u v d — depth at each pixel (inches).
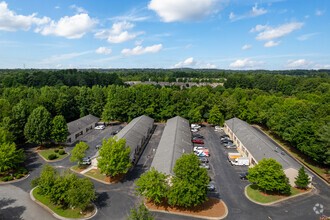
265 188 1472.7
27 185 1610.5
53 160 2046.0
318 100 3476.9
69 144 2486.5
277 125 2576.3
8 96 3420.3
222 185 1641.2
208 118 3489.2
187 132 2576.3
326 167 1941.4
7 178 1656.0
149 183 1268.5
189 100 3587.6
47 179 1254.9
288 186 1460.4
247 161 1985.7
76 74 6161.4
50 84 5128.0
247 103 3425.2
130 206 1370.6
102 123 3400.6
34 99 3058.6
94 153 2193.7
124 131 2480.3
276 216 1290.6
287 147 2464.3
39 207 1352.1
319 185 1659.7
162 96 3486.7
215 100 3417.8
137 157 2117.4
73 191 1207.6
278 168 1451.8
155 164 1701.5
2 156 1609.3
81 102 3602.4
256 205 1396.4
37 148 2337.6
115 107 3336.6
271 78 6387.8
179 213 1300.4
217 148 2436.0
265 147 2025.1
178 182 1257.4
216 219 1257.4
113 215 1280.8
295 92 5157.5
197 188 1211.2
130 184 1630.2
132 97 3454.7
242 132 2603.3
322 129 1862.7
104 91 3855.8
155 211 1315.2
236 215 1294.3
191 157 1296.8
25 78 5310.0
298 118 2370.8
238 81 6195.9
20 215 1268.5
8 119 2220.7
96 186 1598.2
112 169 1579.7
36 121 2226.9
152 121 3181.6
